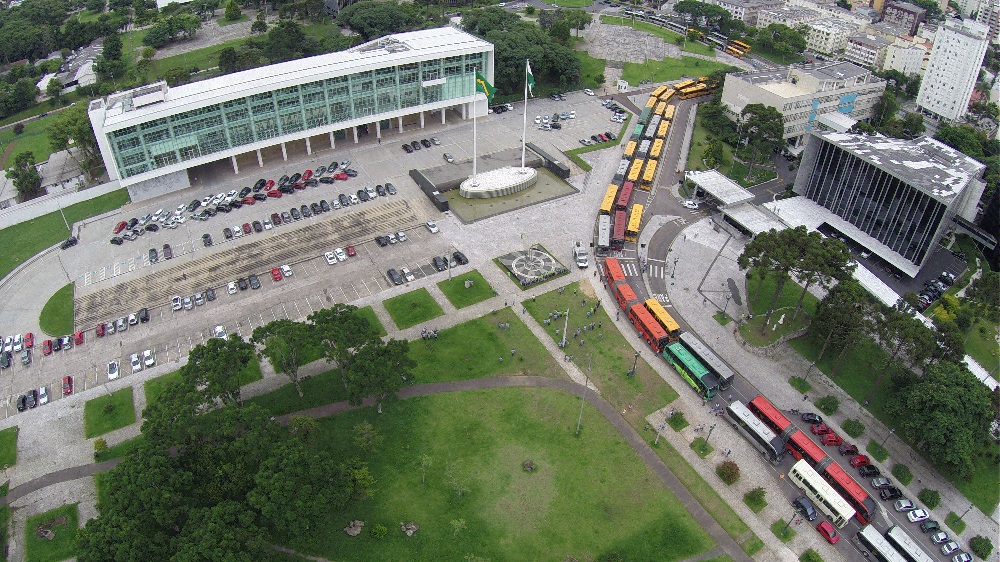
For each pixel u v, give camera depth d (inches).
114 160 7864.2
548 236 7849.4
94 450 5310.0
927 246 7081.7
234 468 4443.9
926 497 5012.3
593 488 4987.7
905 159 7500.0
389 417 5502.0
